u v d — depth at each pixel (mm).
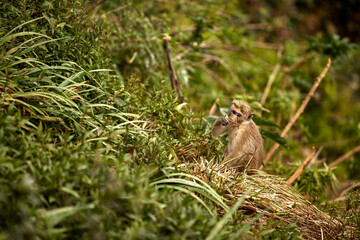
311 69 19125
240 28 19844
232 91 16891
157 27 14406
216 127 10008
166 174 6746
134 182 5379
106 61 9125
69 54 8461
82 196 5180
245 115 10266
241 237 6004
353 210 8805
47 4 8242
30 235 4371
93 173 5578
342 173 15656
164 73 13461
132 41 12352
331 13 25031
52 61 7953
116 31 12094
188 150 8875
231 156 10133
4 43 7645
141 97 9430
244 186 8266
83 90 7809
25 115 6848
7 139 5656
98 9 12344
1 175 5211
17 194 4875
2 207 4840
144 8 14734
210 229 5703
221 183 7922
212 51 18188
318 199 10891
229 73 17453
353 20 25172
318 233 8008
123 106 8328
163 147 7594
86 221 4848
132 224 5098
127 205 5199
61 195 5172
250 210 7879
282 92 17500
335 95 20281
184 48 14859
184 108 10922
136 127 7844
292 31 22750
